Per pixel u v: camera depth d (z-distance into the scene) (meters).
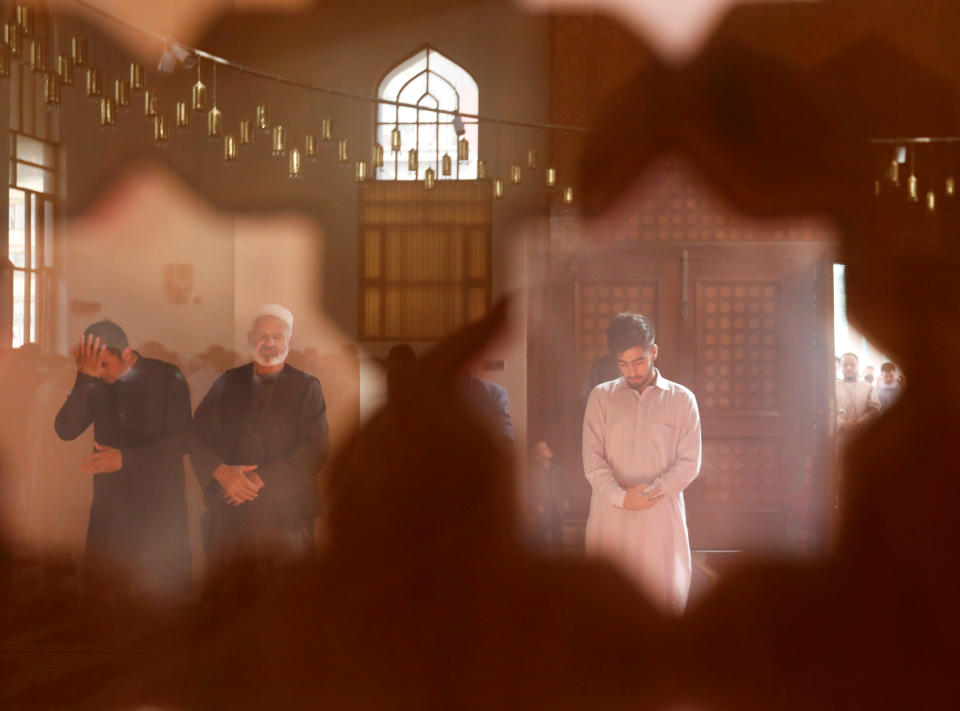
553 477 5.66
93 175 7.82
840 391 6.62
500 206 8.72
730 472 7.43
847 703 2.54
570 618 3.01
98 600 4.30
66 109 7.51
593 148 8.55
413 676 2.84
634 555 3.17
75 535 4.72
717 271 7.72
